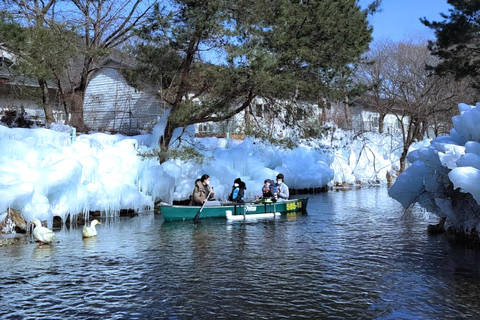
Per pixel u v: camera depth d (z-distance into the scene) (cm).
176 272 839
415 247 1032
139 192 1705
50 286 759
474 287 728
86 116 3241
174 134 2092
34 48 1605
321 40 1736
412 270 833
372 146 3591
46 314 635
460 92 3528
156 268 870
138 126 2994
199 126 3048
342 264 886
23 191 1227
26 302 683
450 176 884
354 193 2642
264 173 2252
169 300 686
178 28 1645
